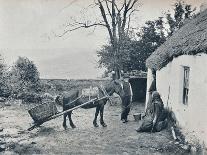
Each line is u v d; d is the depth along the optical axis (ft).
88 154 25.57
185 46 28.71
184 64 29.30
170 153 25.98
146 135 30.27
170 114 32.76
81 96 31.65
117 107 42.04
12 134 30.37
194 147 26.16
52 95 44.60
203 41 25.21
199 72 25.99
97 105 32.42
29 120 35.45
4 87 45.75
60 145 27.50
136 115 35.45
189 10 43.98
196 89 26.55
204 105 24.99
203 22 30.91
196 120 26.40
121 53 45.01
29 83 46.16
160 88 36.24
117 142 28.19
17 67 46.80
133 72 46.01
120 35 44.70
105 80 44.86
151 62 37.93
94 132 31.12
